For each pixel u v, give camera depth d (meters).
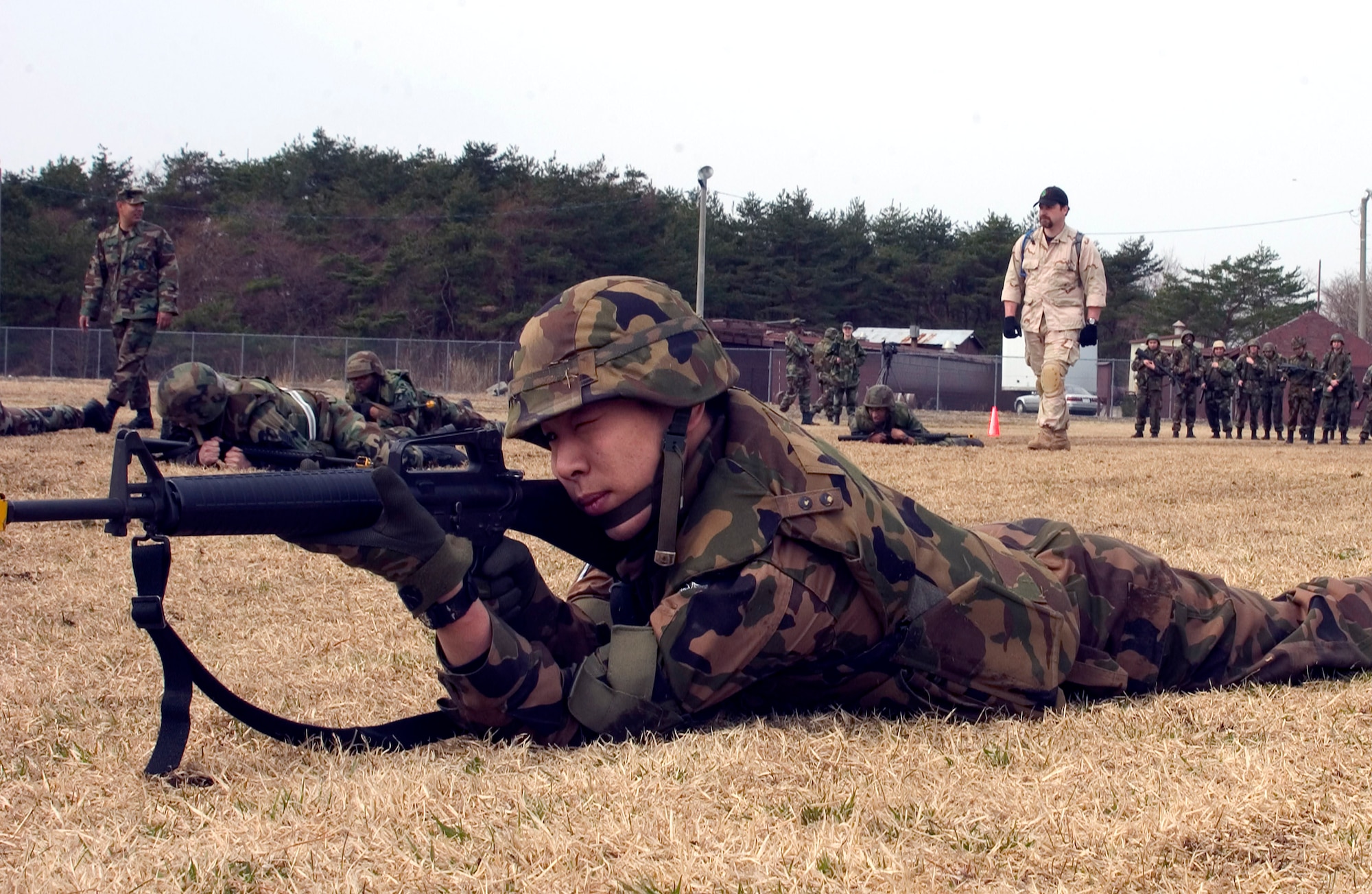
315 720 3.18
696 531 2.80
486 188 60.12
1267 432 26.03
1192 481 10.81
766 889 2.02
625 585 3.13
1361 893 2.04
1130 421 41.84
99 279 12.75
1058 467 12.16
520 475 2.80
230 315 52.31
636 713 2.79
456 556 2.54
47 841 2.23
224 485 2.30
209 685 2.65
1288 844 2.25
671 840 2.21
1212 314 63.88
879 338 53.38
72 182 59.34
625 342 2.66
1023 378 46.50
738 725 2.99
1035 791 2.51
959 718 3.10
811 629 2.82
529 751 2.77
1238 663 3.54
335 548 2.42
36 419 12.25
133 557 2.43
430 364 44.94
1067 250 15.02
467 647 2.63
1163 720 3.12
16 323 50.62
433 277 53.16
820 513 2.82
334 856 2.14
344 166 61.66
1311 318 53.66
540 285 54.34
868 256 65.19
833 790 2.51
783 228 62.19
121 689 3.44
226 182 62.34
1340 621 3.62
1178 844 2.22
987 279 63.41
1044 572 3.27
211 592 5.08
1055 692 3.16
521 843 2.19
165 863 2.12
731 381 2.81
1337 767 2.69
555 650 3.01
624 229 54.62
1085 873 2.11
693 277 57.34
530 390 2.67
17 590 5.00
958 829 2.30
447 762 2.70
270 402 9.14
